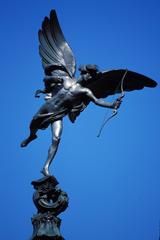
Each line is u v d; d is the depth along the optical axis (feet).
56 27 126.31
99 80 122.52
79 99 119.14
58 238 107.14
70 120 119.96
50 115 118.93
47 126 119.75
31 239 107.24
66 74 122.72
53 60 124.26
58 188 111.65
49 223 108.47
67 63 123.54
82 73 120.98
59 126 118.42
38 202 110.42
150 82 124.67
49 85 121.70
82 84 120.16
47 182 111.45
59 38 125.80
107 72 122.11
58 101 119.24
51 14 126.72
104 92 124.36
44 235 106.73
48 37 125.80
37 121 119.55
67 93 119.24
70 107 119.44
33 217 109.81
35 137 122.11
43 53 125.39
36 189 111.75
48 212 109.70
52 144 117.08
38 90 122.01
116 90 124.88
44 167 114.83
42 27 126.62
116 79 123.75
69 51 124.67
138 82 124.77
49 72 123.85
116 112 114.01
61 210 110.42
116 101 114.83
